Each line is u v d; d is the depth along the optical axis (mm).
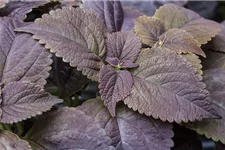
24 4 438
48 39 362
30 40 367
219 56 431
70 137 335
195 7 822
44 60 362
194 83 351
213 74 409
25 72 357
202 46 437
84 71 364
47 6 460
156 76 361
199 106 344
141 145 347
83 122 339
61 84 417
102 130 334
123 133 352
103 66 367
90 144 331
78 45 372
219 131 369
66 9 384
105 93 350
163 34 417
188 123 374
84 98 528
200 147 414
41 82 357
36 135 343
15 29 370
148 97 352
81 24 382
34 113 327
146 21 431
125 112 362
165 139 351
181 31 411
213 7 826
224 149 399
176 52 394
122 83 358
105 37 397
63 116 345
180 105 344
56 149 334
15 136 326
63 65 418
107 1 446
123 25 450
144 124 356
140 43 393
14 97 334
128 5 657
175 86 352
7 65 358
